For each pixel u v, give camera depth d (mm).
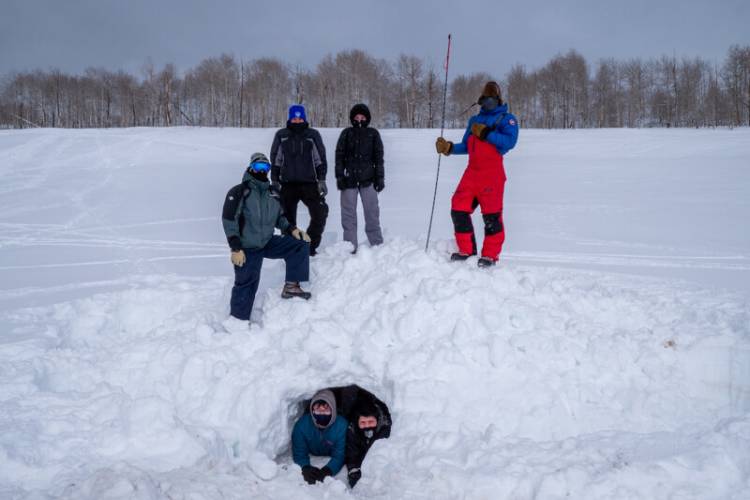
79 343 5324
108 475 3439
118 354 4836
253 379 4426
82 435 3859
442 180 20938
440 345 4477
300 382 4496
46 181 20812
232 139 35156
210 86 74750
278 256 5203
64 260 9312
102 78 80188
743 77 68438
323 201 6566
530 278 5215
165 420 3949
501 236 5477
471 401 4176
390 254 5480
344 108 70625
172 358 4629
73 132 35719
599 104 76562
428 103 71125
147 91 78250
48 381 4520
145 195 17828
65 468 3586
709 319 5008
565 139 35156
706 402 4246
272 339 4789
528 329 4574
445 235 11023
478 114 5531
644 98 75500
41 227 12633
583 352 4418
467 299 4695
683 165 23438
